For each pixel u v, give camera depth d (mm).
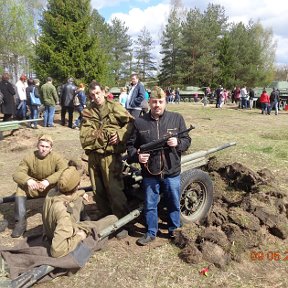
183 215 4453
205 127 13953
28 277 3162
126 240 4188
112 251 3938
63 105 12742
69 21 21297
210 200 4742
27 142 9406
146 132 3844
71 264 3395
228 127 14039
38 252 3512
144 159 3787
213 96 33281
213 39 50375
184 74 49156
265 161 7406
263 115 19828
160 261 3766
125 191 4617
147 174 3979
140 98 8984
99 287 3357
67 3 21188
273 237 4262
